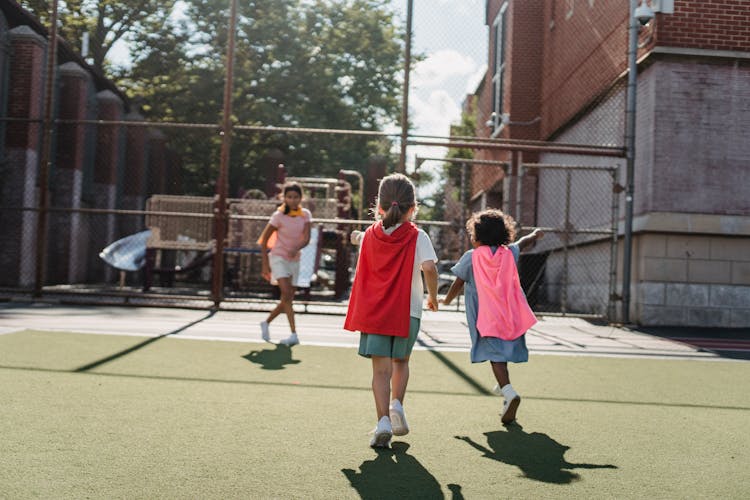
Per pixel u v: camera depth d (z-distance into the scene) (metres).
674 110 10.62
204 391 4.68
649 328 10.27
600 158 13.02
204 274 20.72
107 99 20.42
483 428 4.00
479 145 10.37
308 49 27.09
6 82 15.55
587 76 13.89
